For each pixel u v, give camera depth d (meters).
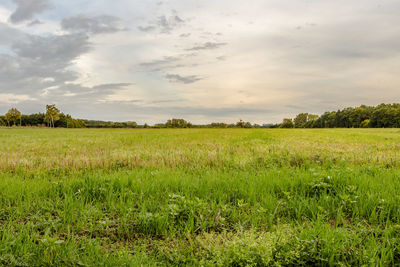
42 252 2.86
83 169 8.08
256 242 3.02
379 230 3.42
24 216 3.94
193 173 7.50
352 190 4.75
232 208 4.32
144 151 12.86
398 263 2.79
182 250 3.02
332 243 2.99
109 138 26.39
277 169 7.88
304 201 4.38
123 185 5.45
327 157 9.67
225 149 13.30
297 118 175.62
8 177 6.55
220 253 2.78
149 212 4.11
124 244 3.27
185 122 132.75
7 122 113.31
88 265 2.61
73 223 3.78
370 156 10.05
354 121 119.44
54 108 108.81
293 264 2.80
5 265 2.61
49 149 14.49
